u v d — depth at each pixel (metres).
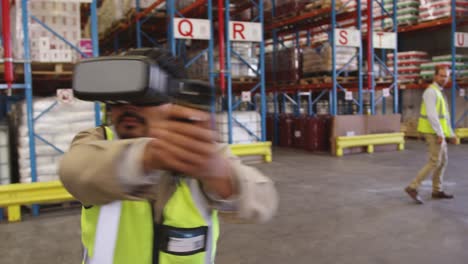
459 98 14.77
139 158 0.78
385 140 11.55
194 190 1.19
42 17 6.14
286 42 18.59
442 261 4.01
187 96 0.74
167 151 0.66
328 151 11.87
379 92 16.64
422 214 5.55
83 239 1.25
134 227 1.18
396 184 7.38
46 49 6.10
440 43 16.08
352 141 11.12
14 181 6.78
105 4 12.55
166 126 0.67
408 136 14.96
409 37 17.30
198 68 10.63
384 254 4.21
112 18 11.87
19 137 6.03
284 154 11.46
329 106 14.96
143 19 11.38
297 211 5.80
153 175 0.82
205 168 0.73
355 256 4.18
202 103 0.75
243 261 4.10
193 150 0.66
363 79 12.34
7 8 5.67
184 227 1.18
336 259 4.11
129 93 0.75
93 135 1.10
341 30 11.27
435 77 6.02
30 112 5.85
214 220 1.27
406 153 11.22
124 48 15.23
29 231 5.18
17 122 6.29
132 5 10.98
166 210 1.18
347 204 6.12
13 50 6.03
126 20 11.52
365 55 17.53
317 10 11.48
